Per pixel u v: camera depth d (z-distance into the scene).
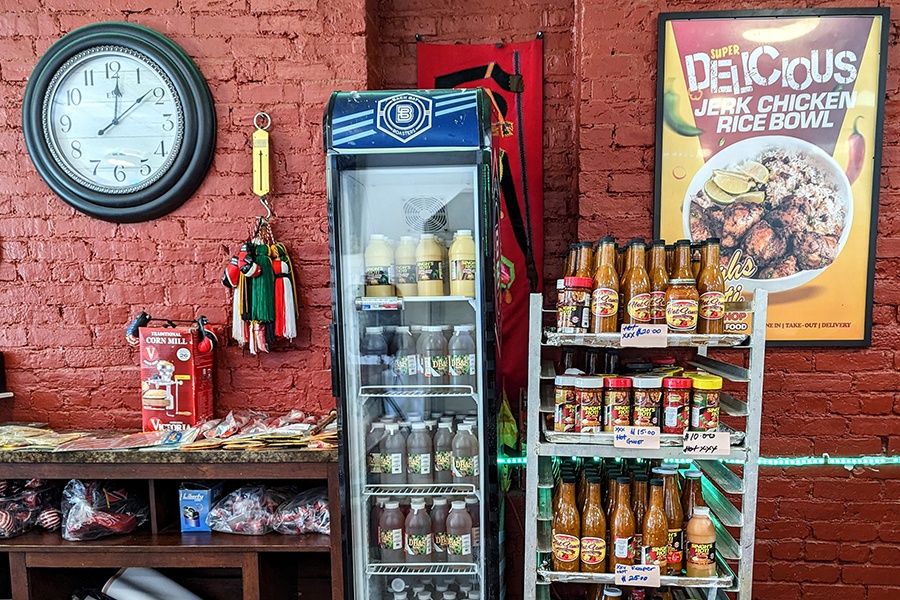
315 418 2.14
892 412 2.14
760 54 2.06
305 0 2.11
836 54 2.04
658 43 2.06
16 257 2.21
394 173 1.70
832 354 2.15
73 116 2.11
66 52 2.07
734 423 2.21
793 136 2.07
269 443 1.86
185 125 2.09
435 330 1.84
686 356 2.19
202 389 2.10
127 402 2.24
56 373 2.24
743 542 1.58
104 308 2.22
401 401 1.93
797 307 2.12
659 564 1.59
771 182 2.09
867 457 2.16
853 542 2.20
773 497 2.21
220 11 2.12
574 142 2.26
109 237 2.20
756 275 2.12
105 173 2.13
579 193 2.17
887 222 2.11
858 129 2.06
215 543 1.86
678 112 2.09
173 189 2.12
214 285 2.20
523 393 2.21
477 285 1.69
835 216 2.08
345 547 1.73
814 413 2.17
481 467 1.73
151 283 2.21
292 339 2.21
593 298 1.61
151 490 1.92
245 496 1.97
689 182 2.11
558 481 1.80
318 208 2.17
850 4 2.05
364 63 2.13
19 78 2.15
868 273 2.09
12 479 1.96
